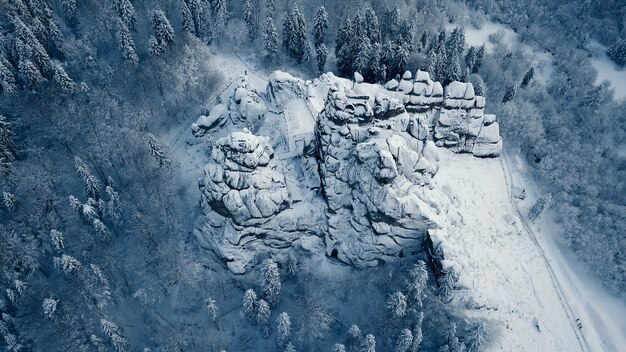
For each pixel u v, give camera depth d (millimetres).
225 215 67500
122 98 88438
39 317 63812
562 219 82188
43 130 79500
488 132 85062
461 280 64625
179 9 102188
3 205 71312
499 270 71625
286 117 80562
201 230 70562
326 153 68562
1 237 65500
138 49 96875
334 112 66125
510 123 93688
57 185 76312
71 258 62562
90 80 91875
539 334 67562
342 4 109250
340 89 66625
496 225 77688
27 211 70062
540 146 92312
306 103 82812
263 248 70688
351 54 96438
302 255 71438
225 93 94000
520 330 67062
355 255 69312
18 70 83250
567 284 75312
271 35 96688
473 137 85000
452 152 86750
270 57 99375
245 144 62719
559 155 90125
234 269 69250
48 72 84312
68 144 79812
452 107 83250
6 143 74688
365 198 65625
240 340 65312
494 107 97062
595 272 77188
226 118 85750
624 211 82688
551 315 70500
